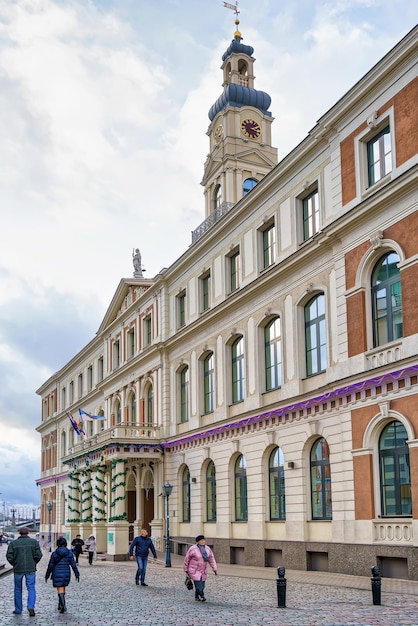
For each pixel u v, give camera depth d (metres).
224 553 36.47
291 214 32.72
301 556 29.72
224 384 38.03
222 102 51.22
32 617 17.27
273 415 32.62
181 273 45.00
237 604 18.78
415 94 24.69
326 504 29.03
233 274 38.78
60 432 76.12
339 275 28.25
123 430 45.12
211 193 50.56
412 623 14.72
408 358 23.69
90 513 53.34
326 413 28.83
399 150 25.27
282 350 32.66
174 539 42.16
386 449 25.33
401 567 23.92
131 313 53.12
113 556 42.22
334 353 28.58
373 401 25.67
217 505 37.84
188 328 42.22
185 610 17.84
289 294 32.44
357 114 27.75
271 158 50.22
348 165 28.12
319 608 17.39
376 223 26.25
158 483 45.25
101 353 62.12
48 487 78.31
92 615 17.44
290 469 31.09
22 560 17.94
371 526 25.17
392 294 25.66
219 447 38.12
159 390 46.47
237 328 37.12
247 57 52.97
